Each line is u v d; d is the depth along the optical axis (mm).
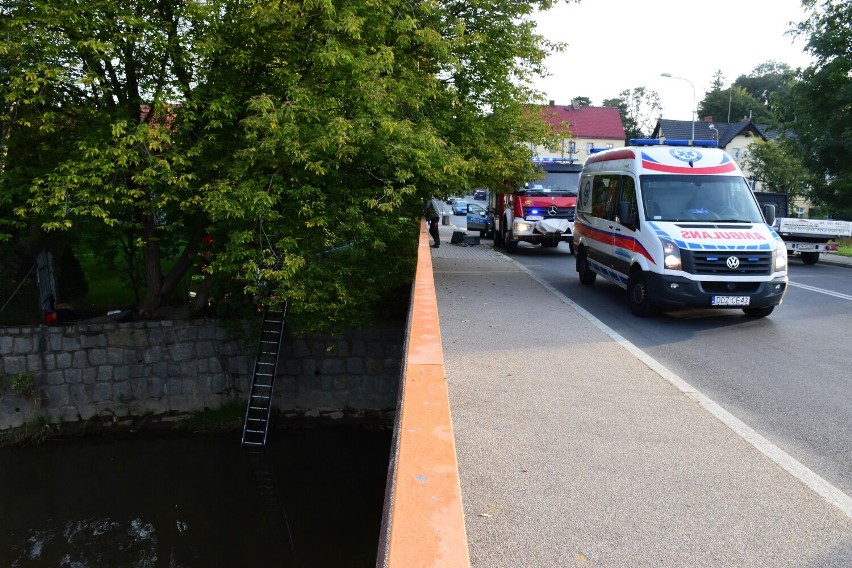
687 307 10102
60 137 13008
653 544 3438
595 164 14078
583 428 5273
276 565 11492
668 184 11055
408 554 1635
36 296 14930
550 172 21797
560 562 3215
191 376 15367
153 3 11852
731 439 5121
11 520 12484
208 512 12930
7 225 13727
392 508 1941
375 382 15836
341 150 11250
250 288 12281
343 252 13422
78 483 13648
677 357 8250
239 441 14953
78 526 12359
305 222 12047
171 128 12148
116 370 15062
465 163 13469
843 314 11375
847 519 3809
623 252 11414
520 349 7945
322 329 13852
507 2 15789
